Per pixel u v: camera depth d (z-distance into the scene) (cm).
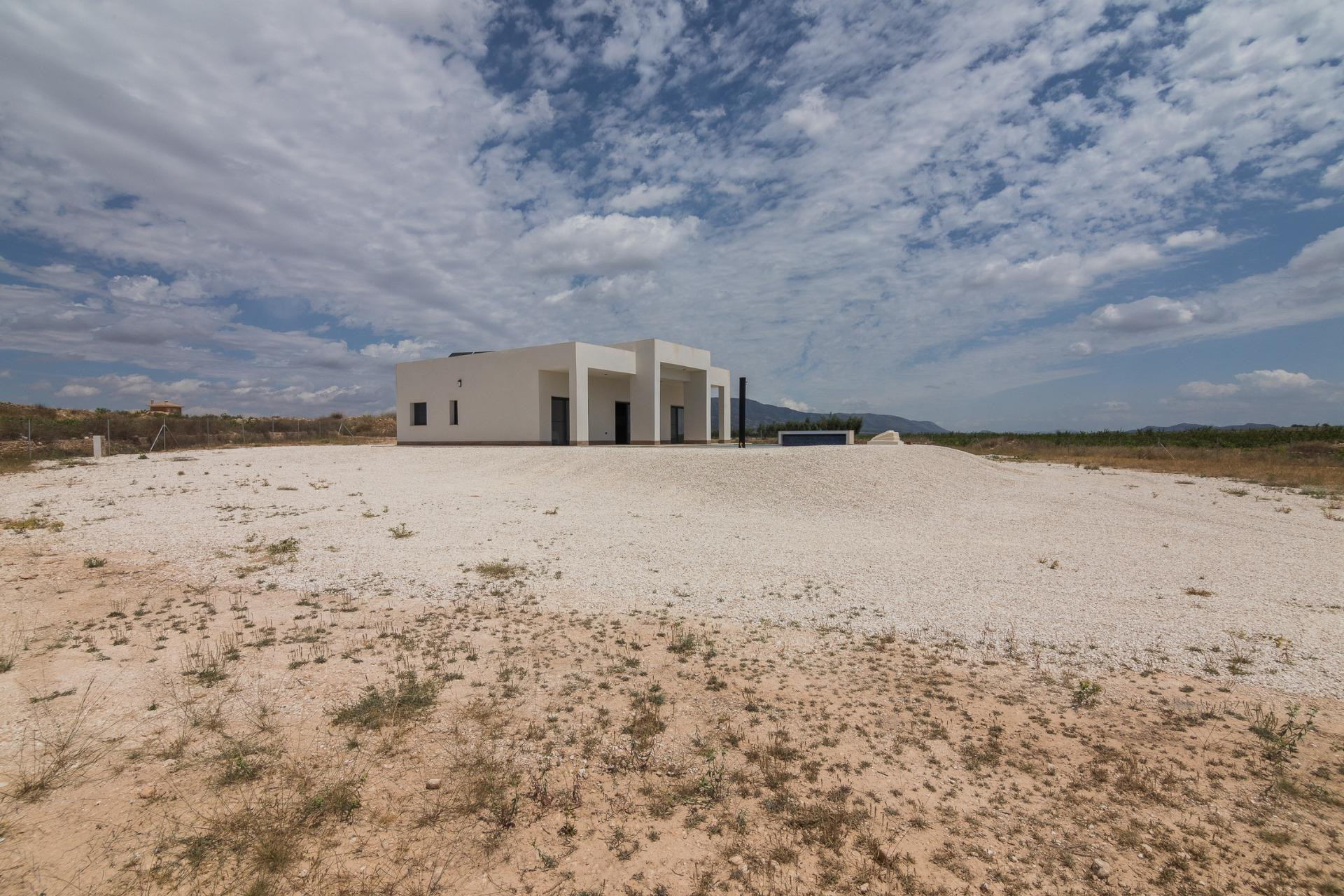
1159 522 1207
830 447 1830
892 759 391
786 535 1047
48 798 329
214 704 434
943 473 1694
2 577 707
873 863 301
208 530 962
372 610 638
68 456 1897
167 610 623
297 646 540
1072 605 691
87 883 272
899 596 720
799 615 654
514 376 2336
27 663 492
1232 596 724
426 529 1012
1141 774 375
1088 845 316
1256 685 492
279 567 780
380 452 2145
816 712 450
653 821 331
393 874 287
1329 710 451
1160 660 542
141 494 1246
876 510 1289
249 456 1966
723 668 521
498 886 283
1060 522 1205
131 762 363
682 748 400
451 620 618
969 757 393
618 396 2636
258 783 348
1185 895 283
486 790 349
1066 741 414
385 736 400
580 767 376
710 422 2859
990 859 305
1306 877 293
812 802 347
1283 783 364
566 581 758
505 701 454
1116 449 3166
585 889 282
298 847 300
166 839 301
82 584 692
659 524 1112
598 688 480
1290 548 977
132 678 471
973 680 505
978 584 771
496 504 1260
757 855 306
